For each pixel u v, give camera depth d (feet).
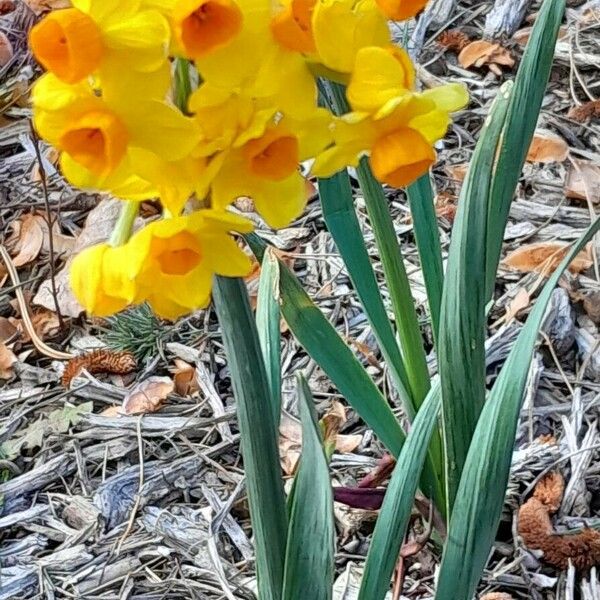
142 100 0.69
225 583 1.69
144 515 1.84
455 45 2.97
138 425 1.99
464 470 1.16
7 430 2.05
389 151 0.76
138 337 2.22
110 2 0.67
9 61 3.00
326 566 1.08
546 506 1.75
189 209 0.81
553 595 1.63
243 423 0.98
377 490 1.63
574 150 2.59
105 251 0.77
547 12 1.18
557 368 2.06
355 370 1.43
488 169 1.11
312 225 2.50
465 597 1.24
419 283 2.27
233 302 0.88
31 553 1.80
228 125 0.71
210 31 0.68
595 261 2.25
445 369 1.25
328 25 0.71
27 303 2.39
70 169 0.75
